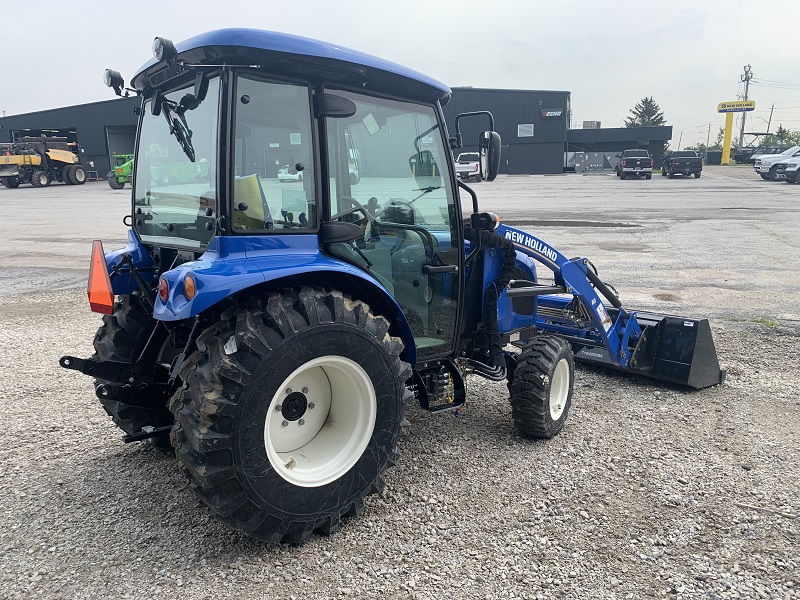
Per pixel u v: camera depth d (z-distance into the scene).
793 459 3.91
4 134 52.88
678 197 24.42
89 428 4.41
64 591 2.64
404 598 2.61
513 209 20.25
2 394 5.08
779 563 2.85
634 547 2.98
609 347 5.04
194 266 2.68
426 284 3.79
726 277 9.67
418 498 3.43
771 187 29.22
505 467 3.81
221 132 2.72
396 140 3.52
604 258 11.34
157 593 2.63
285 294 2.85
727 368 5.67
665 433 4.33
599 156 52.88
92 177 45.31
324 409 3.14
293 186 2.96
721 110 59.50
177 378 3.31
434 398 3.80
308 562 2.85
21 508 3.31
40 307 8.32
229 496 2.66
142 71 3.33
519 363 4.10
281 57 2.79
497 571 2.79
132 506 3.34
